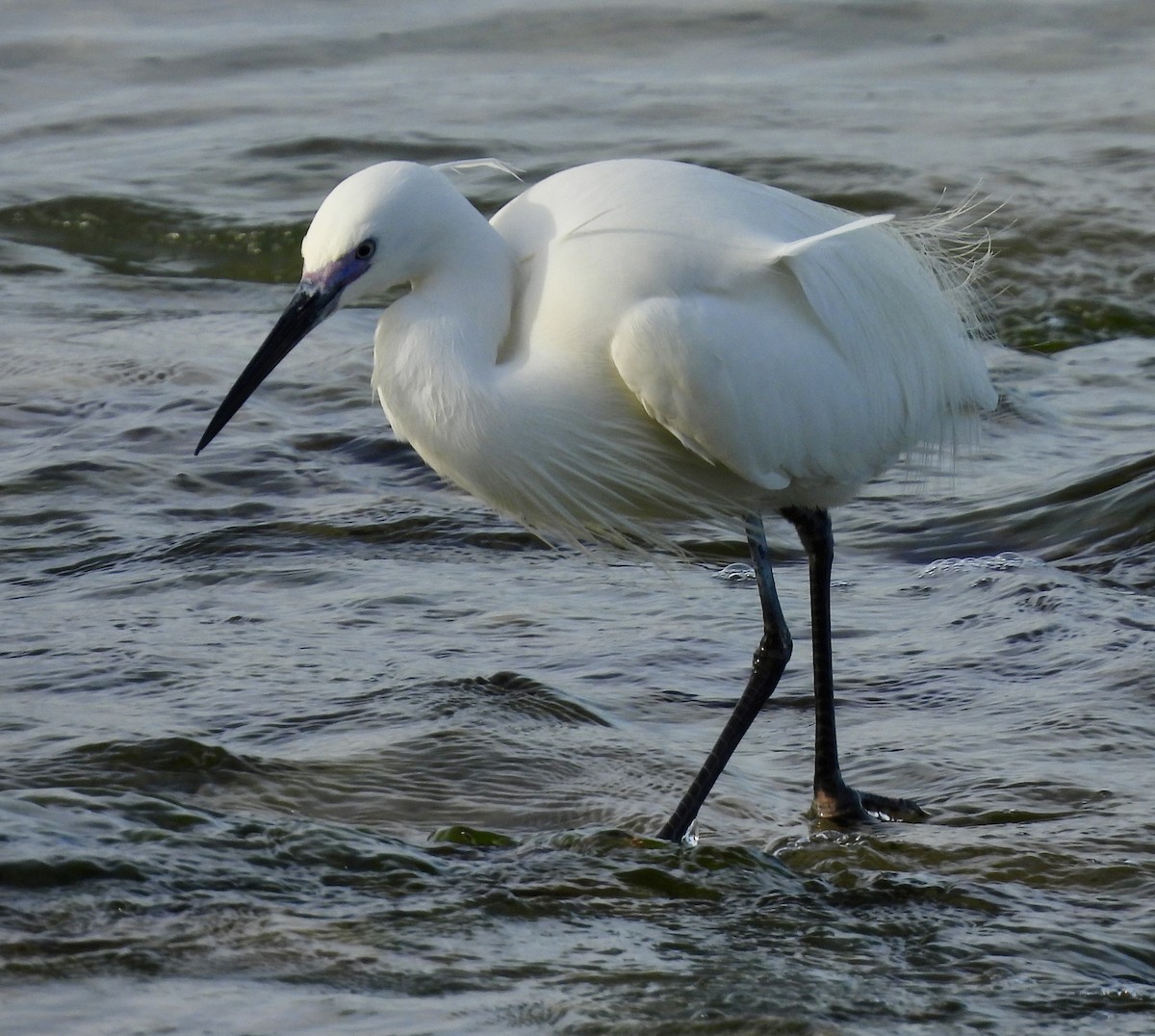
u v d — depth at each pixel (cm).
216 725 898
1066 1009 608
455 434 797
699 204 795
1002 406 1483
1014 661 1003
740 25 2714
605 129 2239
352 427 1441
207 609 1078
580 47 2659
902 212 1911
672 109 2317
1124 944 674
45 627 1043
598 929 670
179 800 804
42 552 1184
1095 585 1110
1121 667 977
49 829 710
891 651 1032
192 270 1953
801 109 2302
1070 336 1720
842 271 812
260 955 625
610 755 879
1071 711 930
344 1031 568
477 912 676
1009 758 881
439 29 2761
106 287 1866
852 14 2734
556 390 795
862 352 818
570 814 821
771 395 791
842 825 817
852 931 679
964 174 1989
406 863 717
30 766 833
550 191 830
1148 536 1191
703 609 1102
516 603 1102
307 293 783
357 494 1302
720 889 716
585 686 974
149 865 688
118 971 607
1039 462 1371
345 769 847
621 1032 579
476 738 882
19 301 1803
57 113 2416
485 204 2020
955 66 2498
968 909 707
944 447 979
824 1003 607
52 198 2061
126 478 1316
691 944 660
